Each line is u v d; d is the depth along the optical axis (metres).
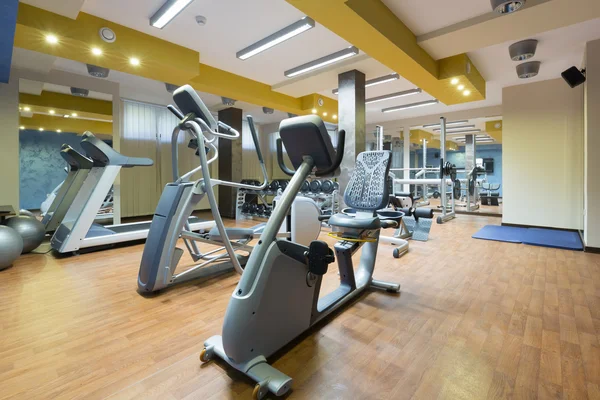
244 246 3.03
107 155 3.62
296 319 1.61
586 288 2.51
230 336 1.30
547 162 5.17
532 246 4.04
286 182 6.46
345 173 4.82
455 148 12.75
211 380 1.38
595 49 3.70
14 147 4.44
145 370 1.45
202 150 2.33
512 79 5.23
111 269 3.03
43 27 2.97
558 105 5.07
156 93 6.19
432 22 3.34
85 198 3.85
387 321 1.95
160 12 3.13
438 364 1.50
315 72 4.91
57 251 3.60
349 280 2.25
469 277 2.80
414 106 6.96
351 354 1.58
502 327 1.87
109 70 4.73
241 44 3.92
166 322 1.94
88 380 1.37
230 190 7.11
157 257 2.34
